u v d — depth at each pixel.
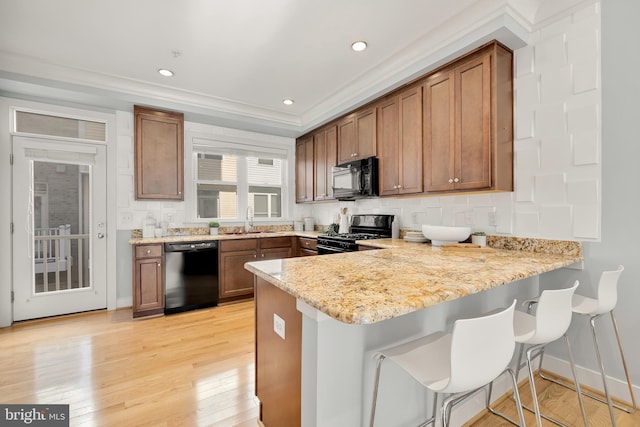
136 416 1.63
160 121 3.45
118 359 2.25
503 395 1.83
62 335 2.68
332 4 1.95
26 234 3.02
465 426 1.58
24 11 2.00
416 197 2.95
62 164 3.19
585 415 1.50
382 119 3.04
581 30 1.88
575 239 1.91
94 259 3.34
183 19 2.10
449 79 2.37
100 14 2.04
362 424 1.19
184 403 1.74
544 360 2.10
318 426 1.06
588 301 1.70
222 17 2.08
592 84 1.83
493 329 0.91
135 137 3.31
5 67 2.59
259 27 2.19
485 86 2.11
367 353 1.20
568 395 1.84
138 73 2.89
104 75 2.92
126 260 3.49
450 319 1.53
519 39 2.04
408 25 2.17
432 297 0.94
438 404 1.47
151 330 2.81
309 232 4.36
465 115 2.25
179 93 3.35
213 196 4.17
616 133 1.75
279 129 4.21
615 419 1.63
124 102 3.18
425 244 2.64
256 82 3.10
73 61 2.66
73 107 3.20
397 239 3.10
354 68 2.80
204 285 3.46
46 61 2.65
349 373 1.14
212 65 2.74
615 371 1.80
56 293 3.16
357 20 2.11
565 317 1.29
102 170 3.36
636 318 1.71
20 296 2.99
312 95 3.44
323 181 4.01
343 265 1.50
